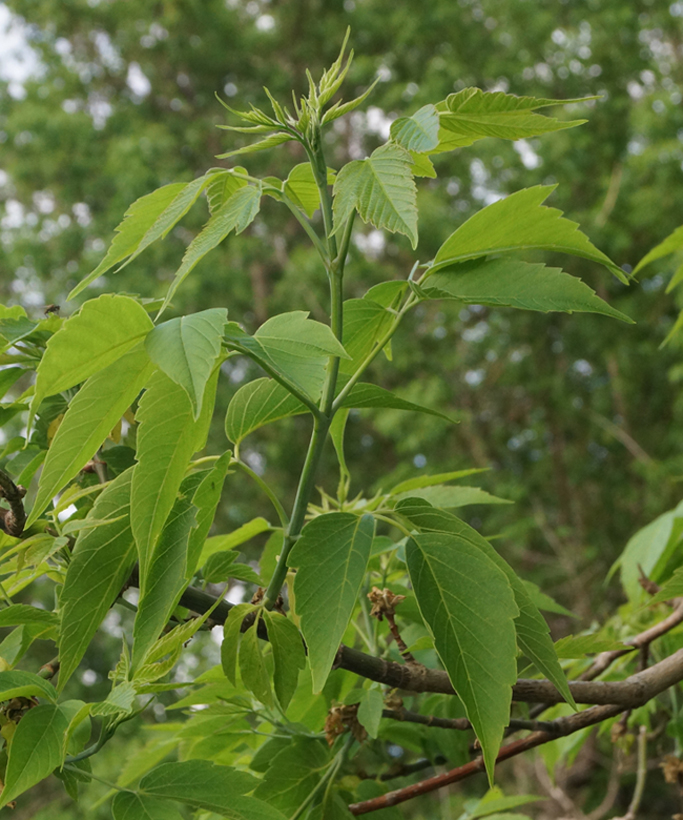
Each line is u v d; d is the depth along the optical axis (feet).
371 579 2.42
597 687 1.96
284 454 15.40
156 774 1.68
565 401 15.80
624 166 14.56
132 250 1.84
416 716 2.12
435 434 13.99
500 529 14.89
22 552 1.70
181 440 1.59
